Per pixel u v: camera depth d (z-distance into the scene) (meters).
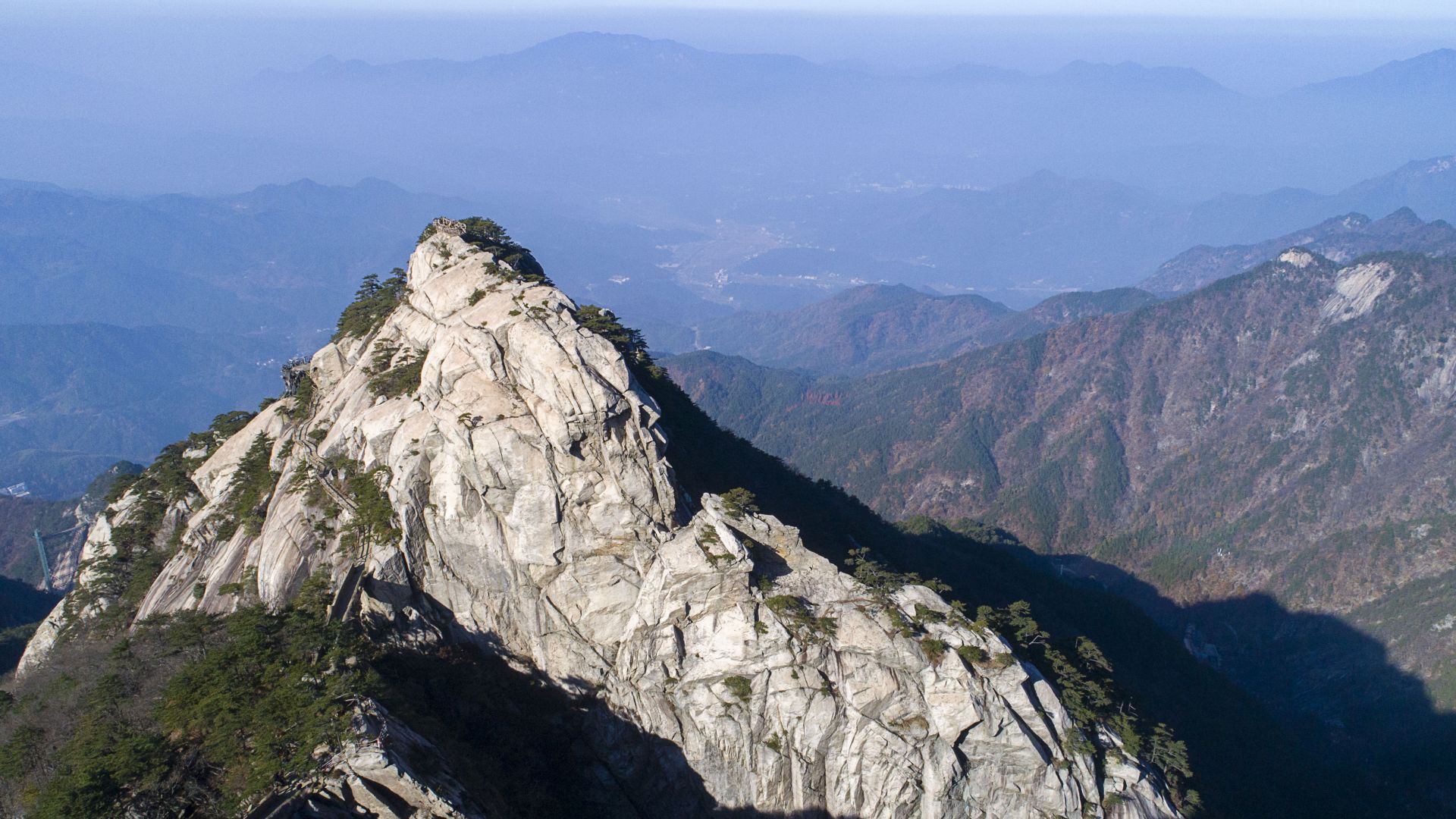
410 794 59.31
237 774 61.19
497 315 82.94
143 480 113.44
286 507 85.62
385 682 68.19
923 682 71.94
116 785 61.06
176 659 77.19
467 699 74.38
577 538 77.44
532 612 78.62
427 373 82.75
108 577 103.25
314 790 58.44
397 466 79.56
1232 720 138.88
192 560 93.88
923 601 76.31
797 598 75.44
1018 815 71.69
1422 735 177.62
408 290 109.19
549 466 77.06
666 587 75.06
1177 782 79.25
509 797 67.44
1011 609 83.88
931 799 70.62
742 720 72.69
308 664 68.94
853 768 71.94
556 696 77.62
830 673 72.81
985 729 70.81
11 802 70.81
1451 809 155.38
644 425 77.62
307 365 118.81
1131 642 152.50
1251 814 109.94
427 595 79.94
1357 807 130.62
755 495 96.50
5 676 116.44
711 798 74.12
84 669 81.25
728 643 73.94
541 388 76.75
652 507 77.75
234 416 119.50
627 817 73.88
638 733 75.12
